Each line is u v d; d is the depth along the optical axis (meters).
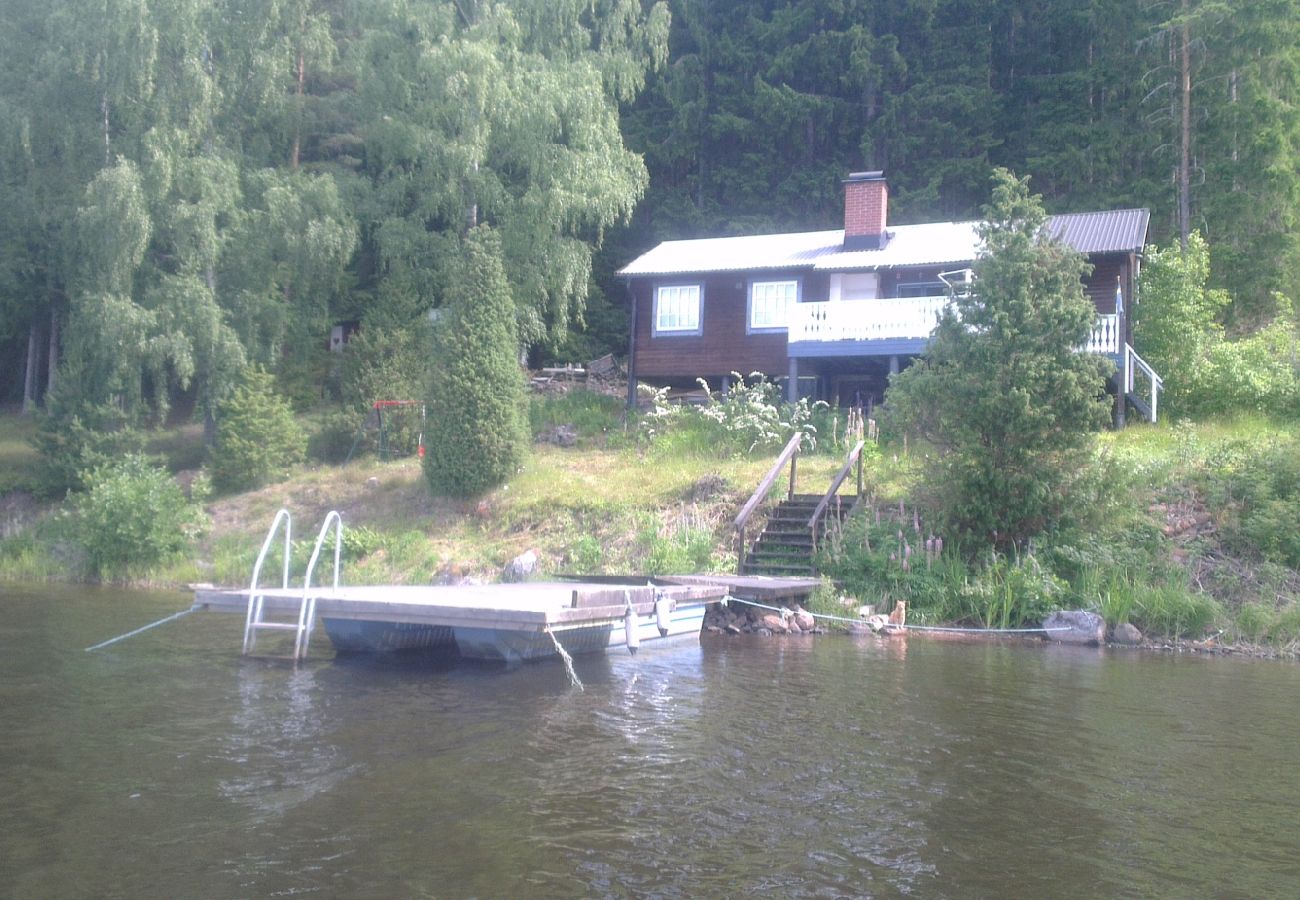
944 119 42.47
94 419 28.39
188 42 28.52
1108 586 15.80
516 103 29.19
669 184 45.97
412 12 30.27
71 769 7.87
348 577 20.20
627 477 22.50
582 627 12.77
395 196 31.41
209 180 28.34
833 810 7.24
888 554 17.20
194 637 14.41
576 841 6.54
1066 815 7.26
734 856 6.37
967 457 16.92
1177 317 24.72
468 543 21.12
